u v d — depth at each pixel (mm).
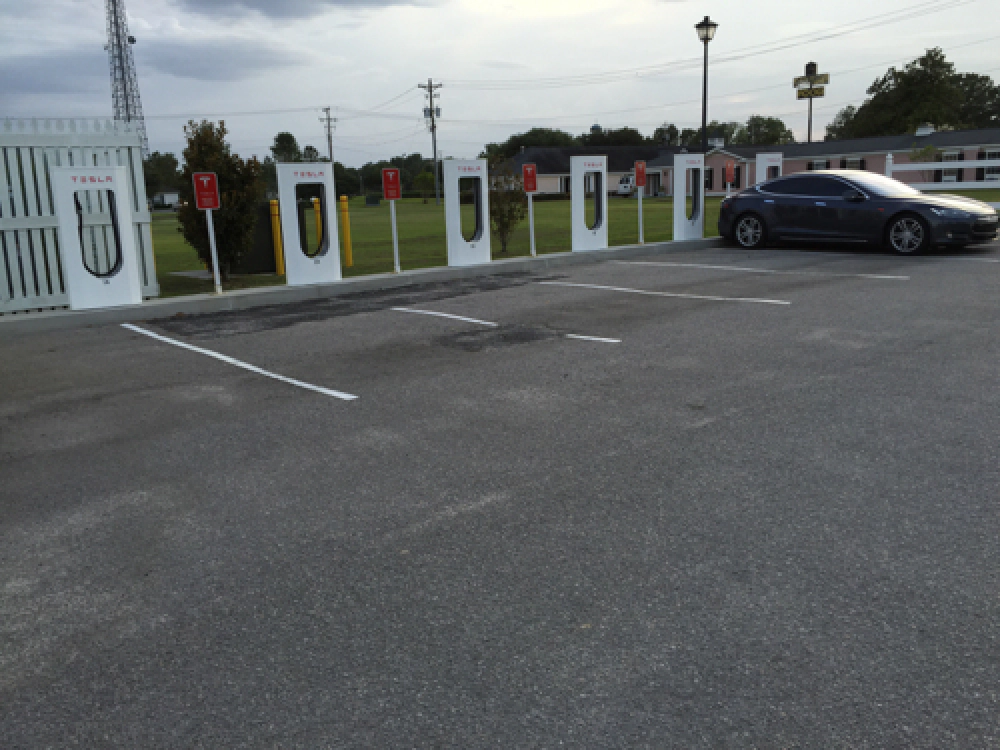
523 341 8062
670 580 3330
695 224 17578
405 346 8086
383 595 3301
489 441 5117
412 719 2555
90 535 3977
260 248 14836
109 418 5980
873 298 9586
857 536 3645
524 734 2469
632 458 4711
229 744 2477
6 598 3396
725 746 2391
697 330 8227
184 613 3227
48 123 10695
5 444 5453
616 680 2707
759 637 2918
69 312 10328
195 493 4461
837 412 5398
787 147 64875
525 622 3068
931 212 13469
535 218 30922
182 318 10414
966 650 2799
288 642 3002
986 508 3867
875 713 2504
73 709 2670
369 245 20422
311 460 4914
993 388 5789
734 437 4996
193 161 12820
